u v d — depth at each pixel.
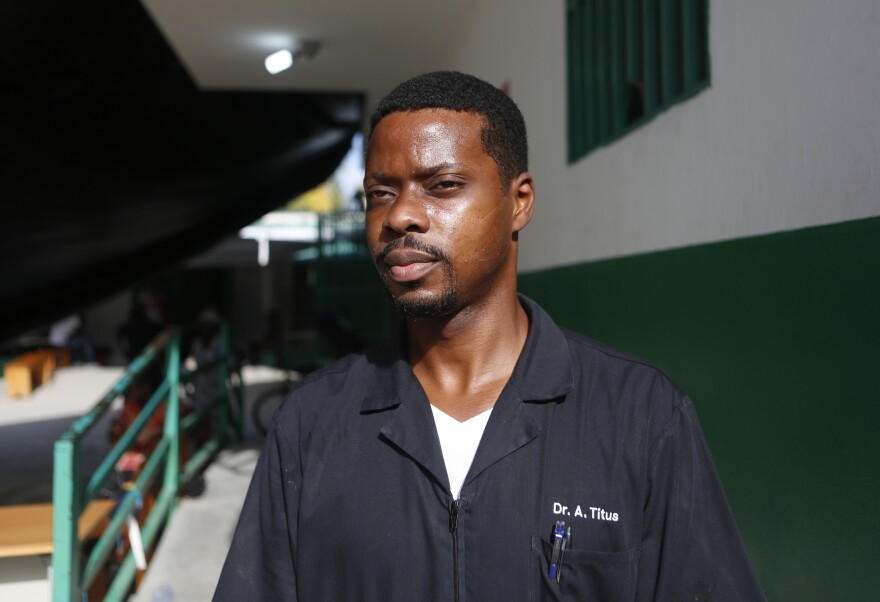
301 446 1.32
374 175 1.28
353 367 1.38
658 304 2.90
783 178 2.11
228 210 8.69
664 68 2.93
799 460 2.00
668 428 1.21
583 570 1.16
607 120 3.56
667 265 2.82
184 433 5.76
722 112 2.45
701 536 1.20
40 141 5.47
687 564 1.19
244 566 1.33
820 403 1.90
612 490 1.19
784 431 2.06
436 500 1.22
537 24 4.53
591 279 3.67
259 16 6.11
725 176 2.43
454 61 6.77
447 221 1.24
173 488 5.07
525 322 1.41
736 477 2.33
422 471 1.23
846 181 1.83
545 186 4.47
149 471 4.40
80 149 5.92
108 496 4.21
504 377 1.33
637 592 1.19
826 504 1.88
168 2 5.73
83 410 10.54
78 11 4.95
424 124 1.24
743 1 2.31
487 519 1.19
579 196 3.87
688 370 2.64
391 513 1.22
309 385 1.38
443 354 1.34
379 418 1.29
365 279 10.03
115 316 21.83
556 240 4.28
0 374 13.94
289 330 18.95
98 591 3.68
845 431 1.81
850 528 1.79
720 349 2.42
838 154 1.86
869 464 1.71
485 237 1.26
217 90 8.09
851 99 1.81
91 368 15.43
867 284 1.72
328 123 8.94
